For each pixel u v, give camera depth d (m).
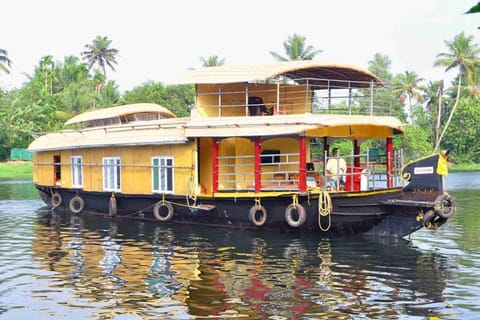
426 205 14.53
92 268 12.50
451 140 69.25
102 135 20.34
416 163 15.04
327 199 15.14
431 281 11.27
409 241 15.40
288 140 18.27
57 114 59.28
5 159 55.91
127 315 9.31
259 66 17.78
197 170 17.47
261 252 13.90
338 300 10.02
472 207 24.19
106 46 80.44
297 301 9.98
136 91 63.62
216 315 9.27
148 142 18.23
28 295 10.46
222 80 17.28
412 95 65.12
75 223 19.38
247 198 16.12
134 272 12.08
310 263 12.76
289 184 17.45
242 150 17.92
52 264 12.95
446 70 59.44
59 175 23.06
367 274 11.81
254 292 10.52
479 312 9.36
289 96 18.83
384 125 16.77
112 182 19.88
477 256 13.62
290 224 15.48
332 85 19.20
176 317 9.18
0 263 13.10
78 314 9.40
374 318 9.10
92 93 62.75
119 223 18.97
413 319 9.06
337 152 17.33
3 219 20.77
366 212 15.42
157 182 18.38
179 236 16.17
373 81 18.30
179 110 58.16
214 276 11.67
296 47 55.78
